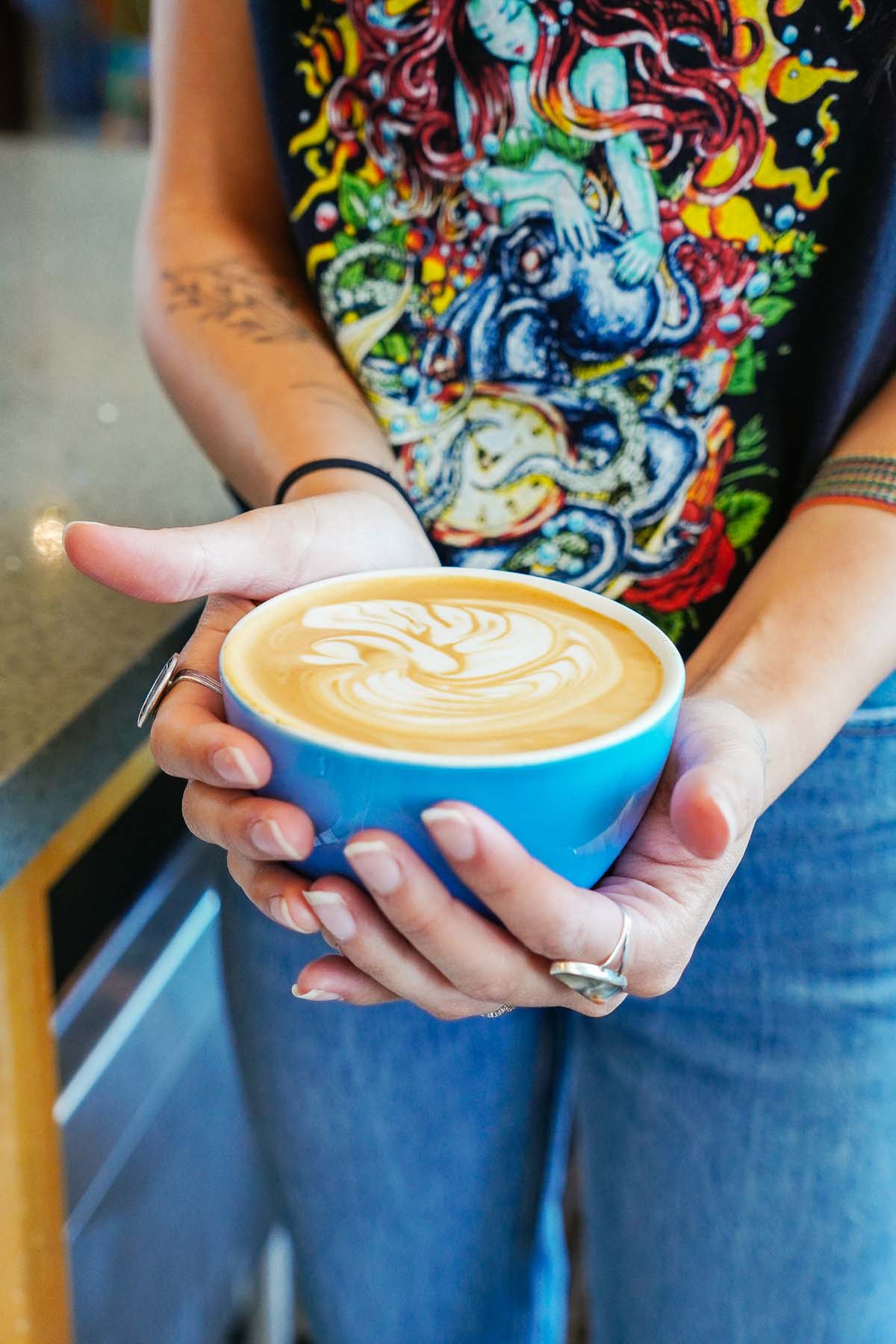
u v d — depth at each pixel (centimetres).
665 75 58
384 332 66
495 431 67
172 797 96
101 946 85
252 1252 126
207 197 76
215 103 75
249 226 77
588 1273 82
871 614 55
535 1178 82
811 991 65
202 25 73
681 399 64
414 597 50
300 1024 73
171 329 70
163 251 74
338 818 39
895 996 65
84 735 59
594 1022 73
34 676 61
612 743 38
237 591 51
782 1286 68
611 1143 74
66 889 80
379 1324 81
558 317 64
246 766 39
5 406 100
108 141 324
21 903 61
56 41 333
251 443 63
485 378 66
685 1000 68
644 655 46
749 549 67
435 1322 81
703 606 69
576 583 69
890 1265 67
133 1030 89
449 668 45
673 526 67
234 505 83
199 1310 111
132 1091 89
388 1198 77
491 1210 79
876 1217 66
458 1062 74
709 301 62
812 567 57
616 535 68
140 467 89
